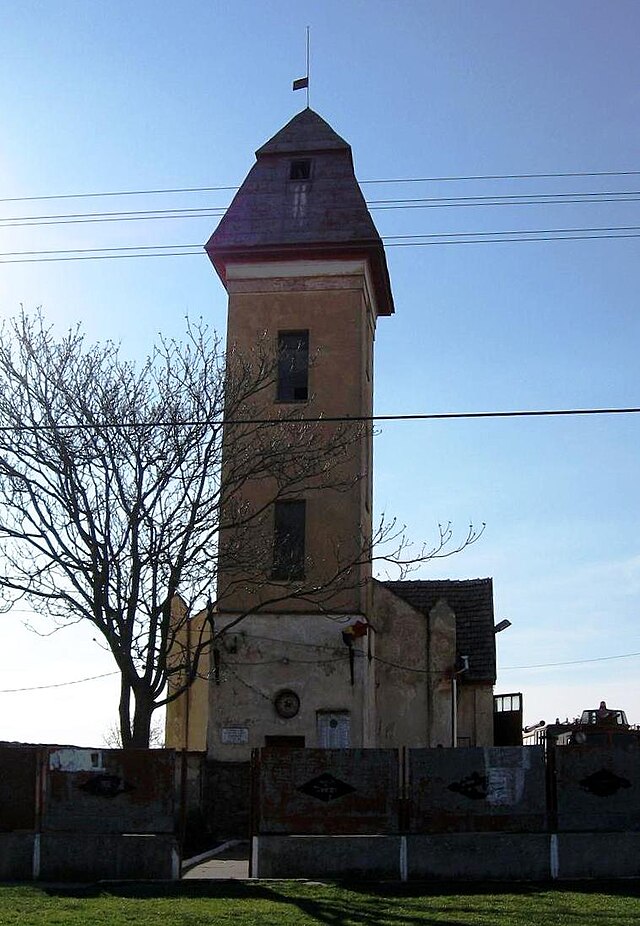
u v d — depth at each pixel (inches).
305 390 1157.1
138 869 660.1
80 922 511.8
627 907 556.4
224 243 1172.5
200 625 1211.2
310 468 978.7
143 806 671.1
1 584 828.6
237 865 775.1
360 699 1066.7
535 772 671.1
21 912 540.1
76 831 668.1
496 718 1407.5
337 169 1209.4
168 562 841.5
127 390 875.4
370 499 1229.1
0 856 665.0
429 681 1218.6
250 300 1173.1
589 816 665.6
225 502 892.6
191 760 1060.5
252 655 1082.7
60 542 842.2
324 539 1102.4
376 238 1155.9
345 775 668.1
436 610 1238.9
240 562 936.9
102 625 828.0
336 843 658.8
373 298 1264.8
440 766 669.9
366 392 1188.5
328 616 1083.9
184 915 531.8
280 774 668.7
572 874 657.0
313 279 1171.9
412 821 661.9
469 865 654.5
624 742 676.1
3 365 862.5
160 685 826.8
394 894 602.2
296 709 1068.5
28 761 685.3
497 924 511.8
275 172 1216.2
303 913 540.7
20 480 839.1
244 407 998.4
